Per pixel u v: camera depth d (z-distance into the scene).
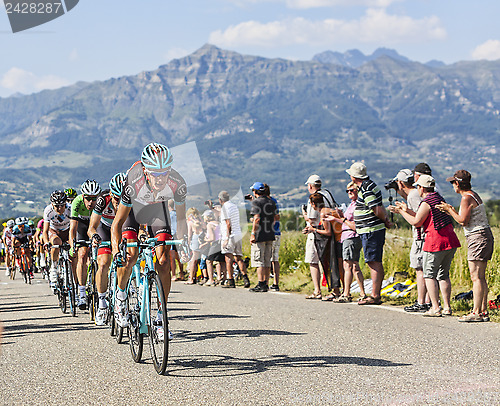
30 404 5.00
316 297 13.09
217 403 4.88
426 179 9.95
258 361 6.50
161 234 6.70
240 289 15.83
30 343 7.98
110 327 8.32
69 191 12.05
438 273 9.97
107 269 8.29
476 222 9.31
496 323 9.05
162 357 5.89
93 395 5.24
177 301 12.63
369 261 11.75
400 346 7.27
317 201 12.73
